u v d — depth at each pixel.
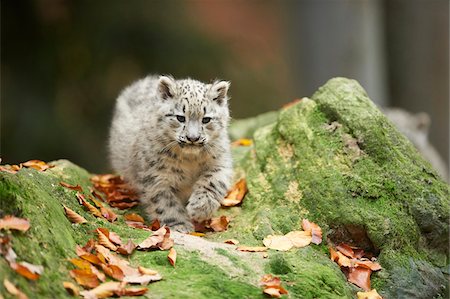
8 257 8.10
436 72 32.12
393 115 20.56
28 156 28.92
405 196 11.04
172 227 11.47
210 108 11.79
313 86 28.92
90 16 32.12
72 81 31.44
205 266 9.41
